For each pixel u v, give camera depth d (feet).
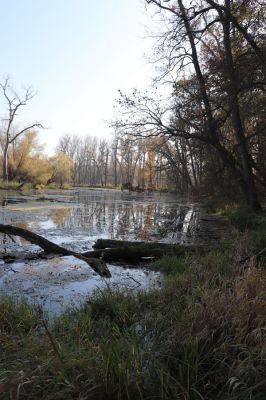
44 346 12.17
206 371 11.19
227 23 50.78
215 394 10.18
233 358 11.27
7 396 9.61
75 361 10.87
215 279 19.21
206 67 60.75
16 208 73.36
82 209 79.00
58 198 116.16
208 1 49.39
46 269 27.25
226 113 57.11
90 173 375.45
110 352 10.54
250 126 70.38
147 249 30.60
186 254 28.81
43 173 181.68
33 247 35.53
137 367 10.61
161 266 27.55
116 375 9.98
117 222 58.49
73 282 24.09
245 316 12.60
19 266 28.14
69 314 17.42
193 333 12.46
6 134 168.35
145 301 18.70
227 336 11.94
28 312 16.90
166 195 171.22
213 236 45.32
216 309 13.25
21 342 13.28
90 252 30.60
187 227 53.98
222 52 57.41
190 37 56.24
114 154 310.24
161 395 9.61
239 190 75.20
